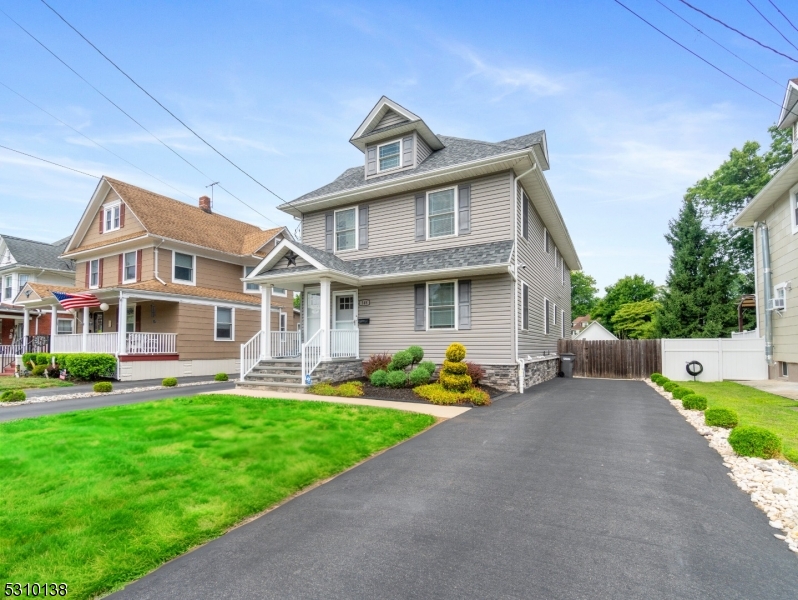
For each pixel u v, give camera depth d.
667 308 25.53
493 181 12.42
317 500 4.22
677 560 3.05
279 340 14.20
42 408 9.82
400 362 11.38
